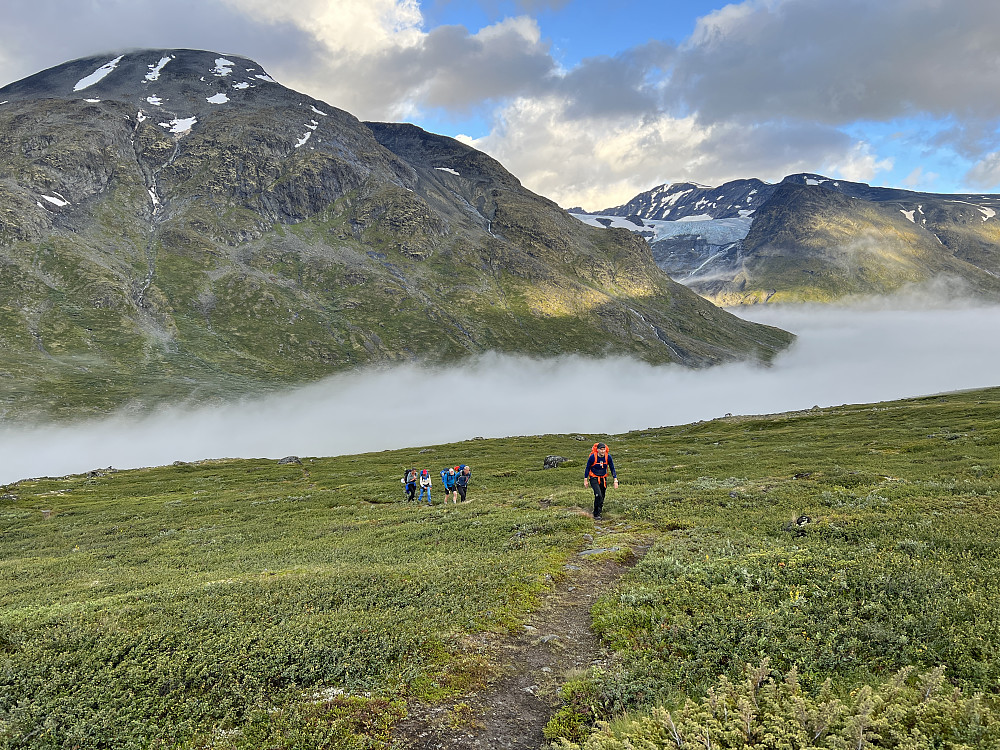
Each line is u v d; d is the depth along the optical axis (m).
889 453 44.25
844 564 13.27
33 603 17.42
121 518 47.03
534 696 9.81
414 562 19.69
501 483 49.38
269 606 14.30
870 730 7.08
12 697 9.98
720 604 12.04
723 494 26.92
